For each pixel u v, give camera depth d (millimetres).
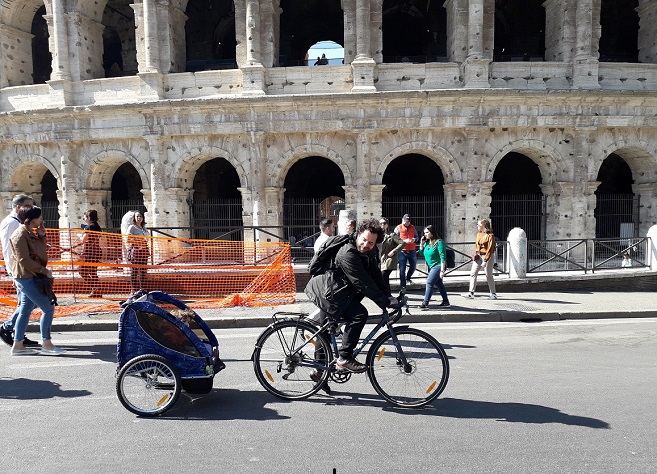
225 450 5691
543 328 12195
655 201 24250
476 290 16672
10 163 25656
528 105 22562
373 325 12508
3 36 25453
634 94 22266
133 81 23969
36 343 10281
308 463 5367
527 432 6152
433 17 29766
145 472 5180
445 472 5172
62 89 24078
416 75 22891
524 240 17172
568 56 23109
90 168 24812
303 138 23453
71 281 14695
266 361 7559
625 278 17609
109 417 6664
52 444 5848
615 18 29359
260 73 22703
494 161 23250
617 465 5336
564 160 23453
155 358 6699
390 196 32406
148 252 15836
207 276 15555
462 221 23266
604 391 7602
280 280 15375
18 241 9148
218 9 30516
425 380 7074
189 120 23219
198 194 31328
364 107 22500
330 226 11492
